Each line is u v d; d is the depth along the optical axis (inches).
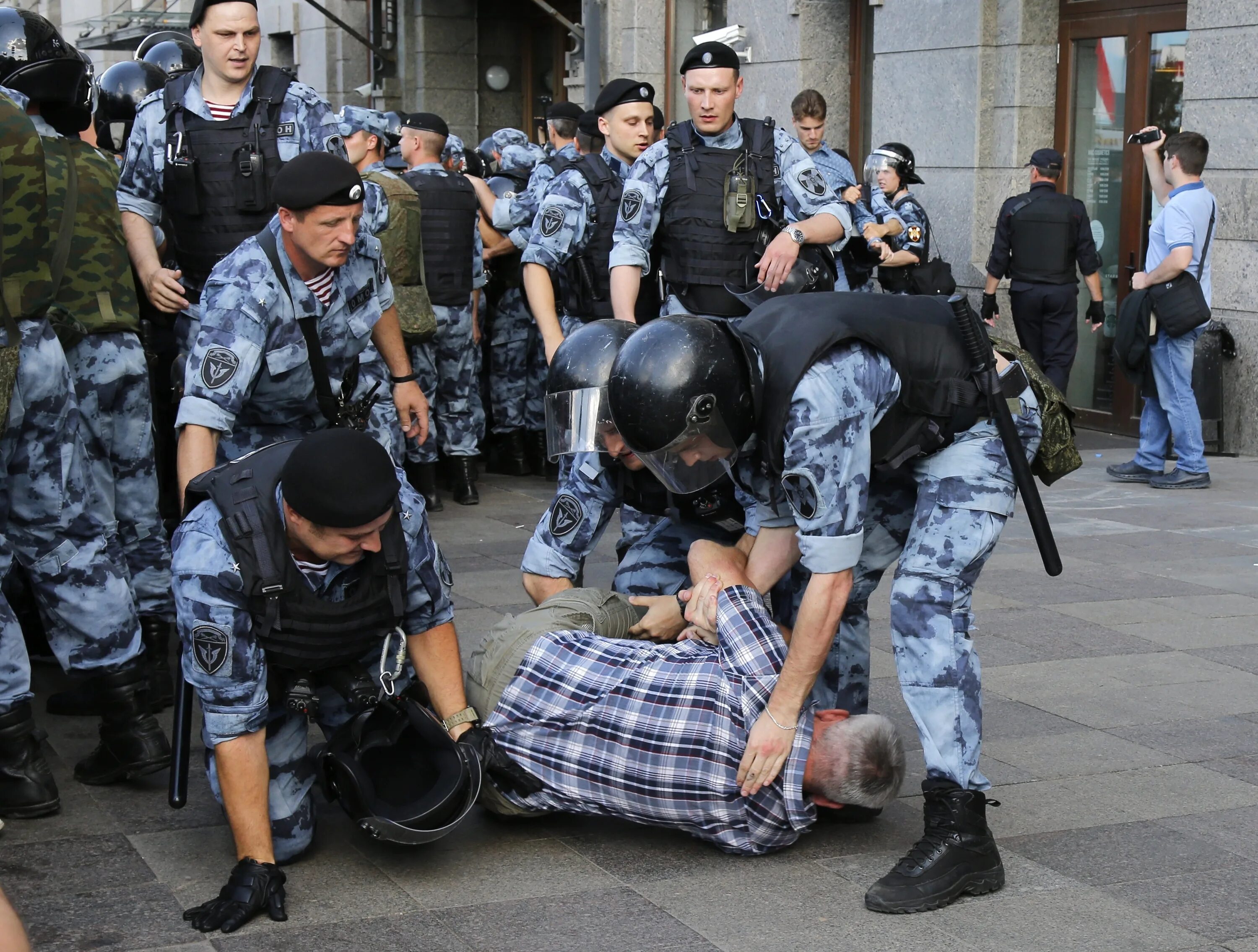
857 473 116.4
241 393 138.9
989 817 139.1
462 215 292.4
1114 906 119.7
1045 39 396.5
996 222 377.7
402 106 663.8
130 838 133.5
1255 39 333.7
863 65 459.8
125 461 170.9
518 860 129.1
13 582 182.5
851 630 145.3
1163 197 319.6
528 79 665.0
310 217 135.9
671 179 192.4
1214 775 150.7
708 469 117.6
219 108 172.6
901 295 126.9
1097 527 273.4
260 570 114.1
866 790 123.1
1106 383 398.3
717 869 127.0
